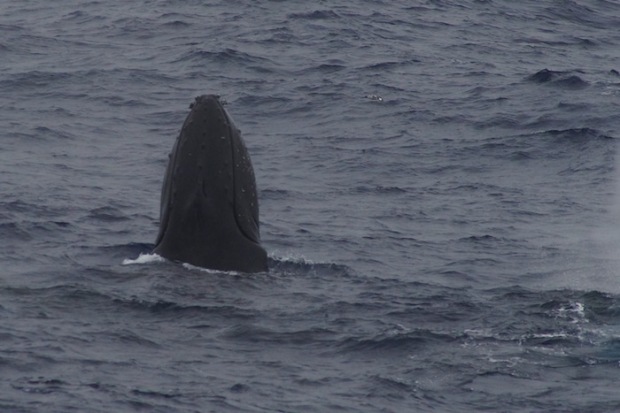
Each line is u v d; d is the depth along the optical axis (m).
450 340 72.00
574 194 126.50
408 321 75.81
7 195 110.50
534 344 71.50
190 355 67.94
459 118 159.50
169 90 172.75
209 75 180.88
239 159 80.19
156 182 124.00
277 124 157.75
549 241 104.88
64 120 154.12
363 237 103.00
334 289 82.12
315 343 71.00
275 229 103.69
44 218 101.94
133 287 77.81
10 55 191.00
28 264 85.38
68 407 59.91
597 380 66.19
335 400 62.69
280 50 196.25
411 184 129.50
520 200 122.69
